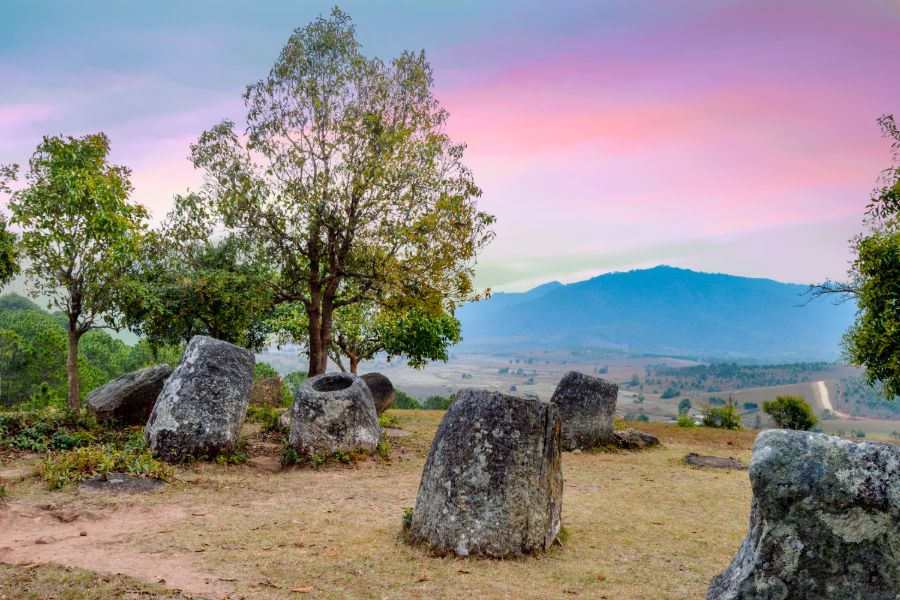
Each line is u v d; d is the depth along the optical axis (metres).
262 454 14.77
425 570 6.84
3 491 9.01
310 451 13.62
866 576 4.18
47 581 5.82
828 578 4.26
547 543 7.84
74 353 19.77
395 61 22.59
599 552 7.95
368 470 13.33
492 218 21.61
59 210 18.80
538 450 7.79
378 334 31.41
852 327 18.42
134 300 20.78
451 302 22.41
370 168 21.05
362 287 23.56
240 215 21.80
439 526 7.54
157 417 12.64
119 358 44.94
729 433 23.12
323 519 8.90
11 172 19.19
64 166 18.77
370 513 9.44
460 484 7.54
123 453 11.47
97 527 8.02
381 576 6.58
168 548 7.16
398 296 22.14
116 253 18.86
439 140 22.34
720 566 7.47
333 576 6.49
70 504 8.91
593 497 11.49
